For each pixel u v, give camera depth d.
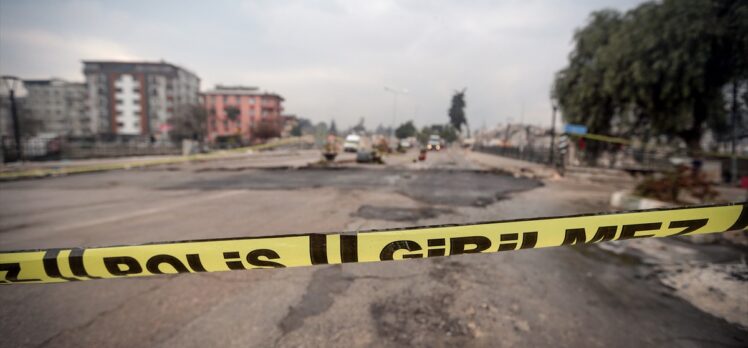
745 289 2.33
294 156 26.69
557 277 2.57
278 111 72.44
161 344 1.69
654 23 11.08
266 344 1.69
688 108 11.27
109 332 1.80
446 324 1.89
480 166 15.98
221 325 1.87
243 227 4.09
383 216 4.75
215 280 2.48
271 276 2.55
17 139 13.96
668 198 5.50
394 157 24.88
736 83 10.66
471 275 2.60
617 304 2.13
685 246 3.34
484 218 4.76
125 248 0.93
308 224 4.26
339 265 2.78
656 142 13.55
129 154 22.11
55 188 7.68
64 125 62.38
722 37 10.10
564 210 5.47
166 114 60.75
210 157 22.84
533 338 1.75
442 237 0.93
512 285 2.42
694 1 10.34
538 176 11.54
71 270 0.94
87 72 59.09
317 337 1.75
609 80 12.74
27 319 1.93
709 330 1.83
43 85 62.06
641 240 3.56
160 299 2.18
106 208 5.27
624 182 10.16
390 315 1.99
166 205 5.55
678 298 2.22
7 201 5.90
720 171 11.53
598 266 2.81
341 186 8.16
